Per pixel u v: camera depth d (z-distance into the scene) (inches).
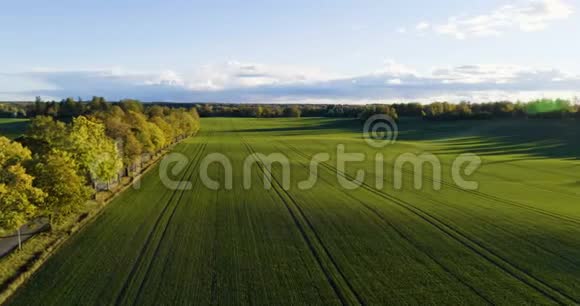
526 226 1574.8
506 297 994.7
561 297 996.6
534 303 967.0
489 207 1876.2
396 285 1052.5
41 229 1417.3
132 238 1375.5
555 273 1139.9
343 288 1029.8
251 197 2027.6
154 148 2923.2
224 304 939.3
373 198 2046.0
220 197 2014.0
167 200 1927.9
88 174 1850.4
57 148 1652.3
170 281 1051.9
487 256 1261.1
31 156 1493.6
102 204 1781.5
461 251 1300.4
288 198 2018.9
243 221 1599.4
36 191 1214.3
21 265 1118.4
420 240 1401.3
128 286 1019.3
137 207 1787.6
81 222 1515.7
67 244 1309.1
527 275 1125.7
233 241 1363.2
